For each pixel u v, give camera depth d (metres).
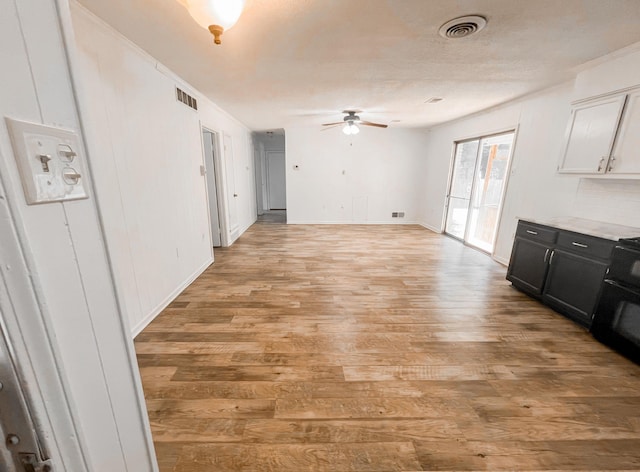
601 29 1.95
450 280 3.48
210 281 3.42
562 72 2.75
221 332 2.32
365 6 1.68
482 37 2.08
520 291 3.16
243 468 1.27
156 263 2.62
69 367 0.48
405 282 3.41
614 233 2.24
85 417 0.52
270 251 4.74
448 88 3.36
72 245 0.49
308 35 2.04
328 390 1.71
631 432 1.45
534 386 1.75
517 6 1.69
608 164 2.40
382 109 4.50
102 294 0.57
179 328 2.38
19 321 0.40
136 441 0.69
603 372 1.87
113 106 2.04
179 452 1.34
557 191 3.25
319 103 4.11
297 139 6.75
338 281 3.43
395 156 6.88
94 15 1.79
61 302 0.47
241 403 1.61
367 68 2.70
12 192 0.38
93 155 0.54
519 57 2.43
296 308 2.74
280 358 2.00
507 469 1.27
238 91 3.50
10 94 0.38
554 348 2.13
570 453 1.34
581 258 2.38
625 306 2.01
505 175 4.10
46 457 0.45
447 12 1.75
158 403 1.61
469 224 5.16
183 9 1.73
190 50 2.30
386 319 2.54
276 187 9.50
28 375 0.42
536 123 3.53
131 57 2.23
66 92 0.48
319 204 7.13
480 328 2.40
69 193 0.48
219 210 4.88
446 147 5.90
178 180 3.07
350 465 1.29
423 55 2.39
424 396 1.67
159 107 2.67
